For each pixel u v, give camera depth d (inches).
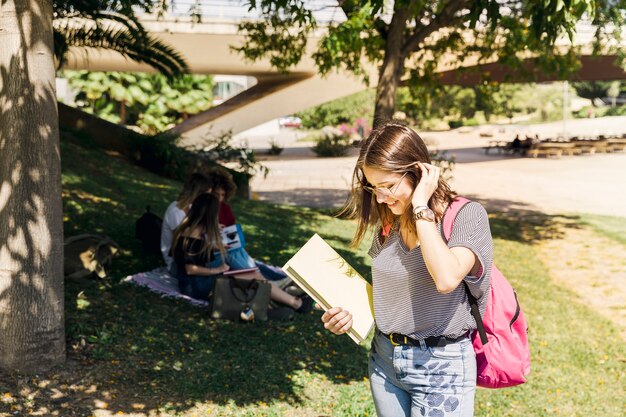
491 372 102.8
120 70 1011.9
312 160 1332.4
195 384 190.9
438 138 2215.8
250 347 224.4
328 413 185.9
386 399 103.7
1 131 174.7
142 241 314.3
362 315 104.0
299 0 385.1
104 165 546.9
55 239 182.9
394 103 488.1
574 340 304.7
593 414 221.1
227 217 268.1
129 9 367.9
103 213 384.5
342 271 107.8
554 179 1018.7
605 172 1115.9
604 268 465.1
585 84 3228.3
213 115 1122.0
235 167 677.9
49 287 182.2
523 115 2992.1
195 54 956.6
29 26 170.9
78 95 1568.7
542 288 401.4
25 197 175.8
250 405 182.9
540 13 315.6
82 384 179.9
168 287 263.3
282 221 502.0
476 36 595.5
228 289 242.7
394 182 93.8
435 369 97.0
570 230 603.8
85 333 209.3
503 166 1232.8
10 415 158.2
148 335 218.1
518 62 607.8
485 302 97.9
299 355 225.6
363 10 370.0
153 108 1567.4
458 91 2652.6
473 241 92.4
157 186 530.9
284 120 2795.3
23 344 179.2
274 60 579.5
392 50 482.0
